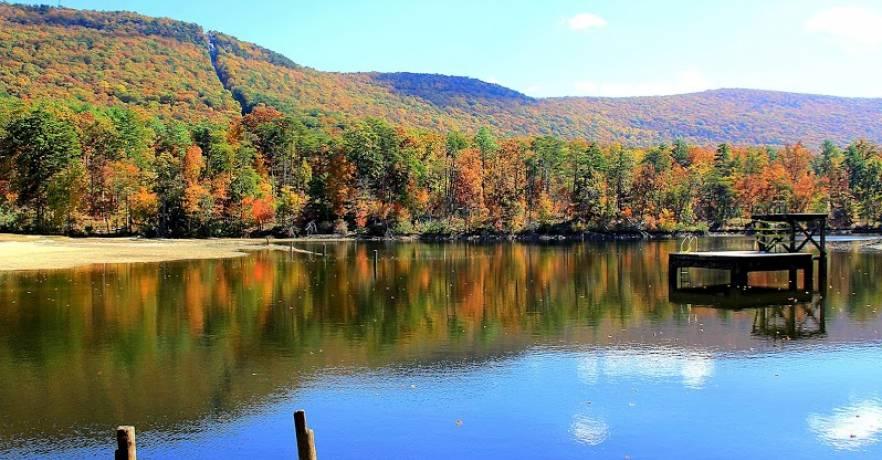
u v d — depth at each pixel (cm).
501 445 1597
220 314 3275
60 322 3044
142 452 1560
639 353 2408
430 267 6016
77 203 11012
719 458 1522
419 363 2295
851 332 2752
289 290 4219
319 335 2766
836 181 14550
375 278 4994
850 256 6738
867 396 1909
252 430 1689
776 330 2803
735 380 2066
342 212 12469
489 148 14175
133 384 2061
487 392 1967
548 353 2422
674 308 3416
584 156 13475
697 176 13462
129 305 3541
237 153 12712
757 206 13788
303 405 1867
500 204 12850
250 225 11794
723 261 4003
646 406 1839
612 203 12988
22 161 10919
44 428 1694
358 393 1966
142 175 11706
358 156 12675
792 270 4134
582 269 5794
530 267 6019
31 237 9488
